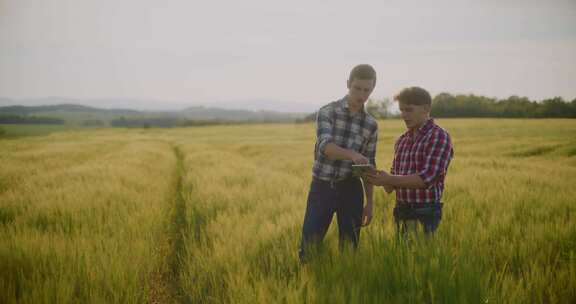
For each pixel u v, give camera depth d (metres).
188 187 9.20
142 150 22.23
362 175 3.00
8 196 6.60
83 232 4.45
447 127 52.59
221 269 3.57
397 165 3.46
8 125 118.75
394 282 2.51
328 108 3.35
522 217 4.83
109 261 3.52
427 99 3.14
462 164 12.43
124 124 166.00
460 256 2.65
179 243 5.21
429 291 2.40
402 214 3.38
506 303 2.43
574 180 8.47
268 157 19.75
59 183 8.36
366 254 2.89
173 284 3.86
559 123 59.09
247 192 7.32
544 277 2.96
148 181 9.27
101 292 2.97
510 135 37.16
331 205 3.39
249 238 4.27
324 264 2.93
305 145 29.08
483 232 4.01
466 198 6.04
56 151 21.03
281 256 3.58
